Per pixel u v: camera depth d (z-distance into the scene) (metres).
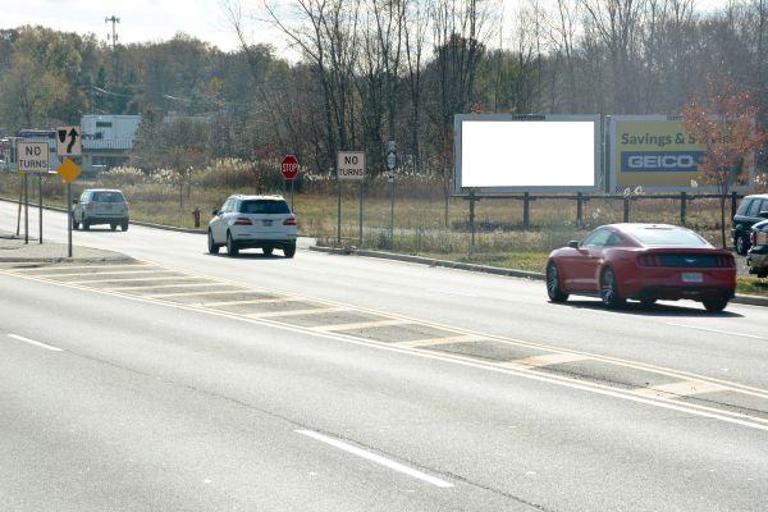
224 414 22.55
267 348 32.31
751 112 79.88
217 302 45.19
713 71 177.50
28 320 39.28
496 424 21.56
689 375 27.39
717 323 39.22
